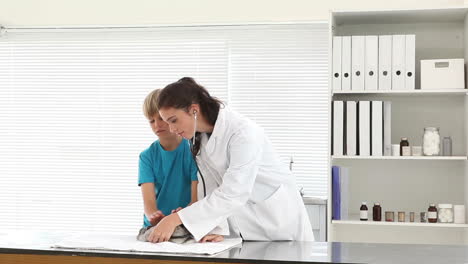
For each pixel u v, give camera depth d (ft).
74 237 7.10
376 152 11.88
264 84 14.19
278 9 13.74
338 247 6.77
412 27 12.84
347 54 11.99
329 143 11.84
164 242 6.64
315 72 14.03
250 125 7.31
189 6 14.05
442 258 6.01
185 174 8.97
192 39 14.46
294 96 14.10
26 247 6.40
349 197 12.94
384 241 12.85
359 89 11.95
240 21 13.89
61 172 14.93
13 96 15.12
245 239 7.52
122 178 14.71
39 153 15.01
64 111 14.94
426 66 11.90
